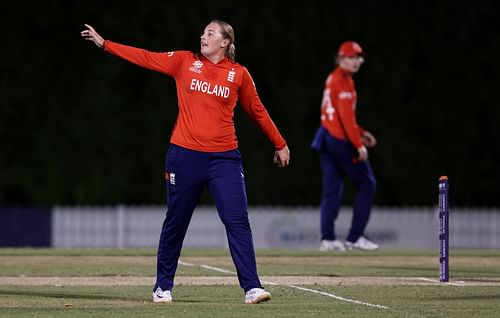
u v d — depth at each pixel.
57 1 92.38
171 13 92.81
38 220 83.06
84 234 83.69
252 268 28.22
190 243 82.44
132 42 92.62
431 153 94.31
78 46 92.56
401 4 95.88
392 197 93.62
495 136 94.94
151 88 92.56
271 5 94.25
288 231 80.88
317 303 28.27
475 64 95.81
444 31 96.00
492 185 94.31
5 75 91.88
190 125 28.19
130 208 84.12
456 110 95.12
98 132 91.81
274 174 91.50
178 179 28.31
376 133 93.94
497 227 88.69
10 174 90.50
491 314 25.92
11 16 92.19
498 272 40.34
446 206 34.97
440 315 25.58
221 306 27.23
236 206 28.20
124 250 54.12
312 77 93.81
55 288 32.69
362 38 95.06
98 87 92.31
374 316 25.20
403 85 95.00
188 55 28.42
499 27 96.44
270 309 26.55
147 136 92.06
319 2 94.88
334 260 46.47
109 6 93.00
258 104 28.80
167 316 24.84
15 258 46.19
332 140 53.22
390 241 83.88
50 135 91.62
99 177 91.06
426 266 43.62
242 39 93.44
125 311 25.86
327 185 54.22
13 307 26.81
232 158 28.41
